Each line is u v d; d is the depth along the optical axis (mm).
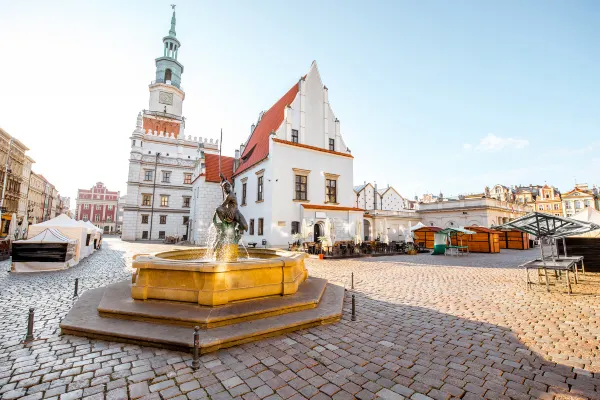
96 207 82562
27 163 47562
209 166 36031
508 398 3305
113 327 4930
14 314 6320
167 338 4465
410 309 7066
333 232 22719
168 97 50844
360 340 5016
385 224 28641
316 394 3334
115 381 3559
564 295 8625
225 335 4609
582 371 3945
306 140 26922
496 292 9031
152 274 5980
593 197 58312
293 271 7277
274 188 23516
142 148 46969
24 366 3924
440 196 66750
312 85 28172
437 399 3254
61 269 13156
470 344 4887
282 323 5258
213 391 3365
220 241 8047
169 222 45594
